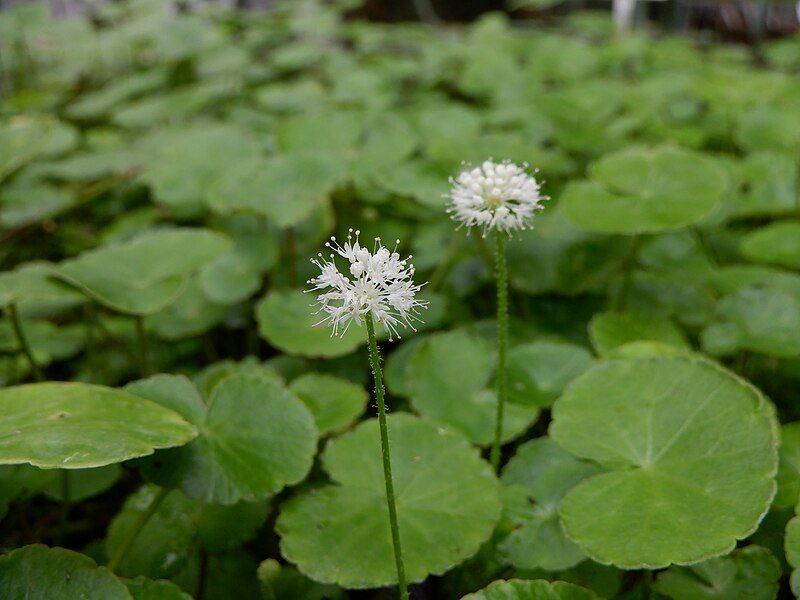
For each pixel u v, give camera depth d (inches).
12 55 16.1
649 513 3.9
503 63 13.7
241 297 7.5
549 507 4.6
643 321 6.6
